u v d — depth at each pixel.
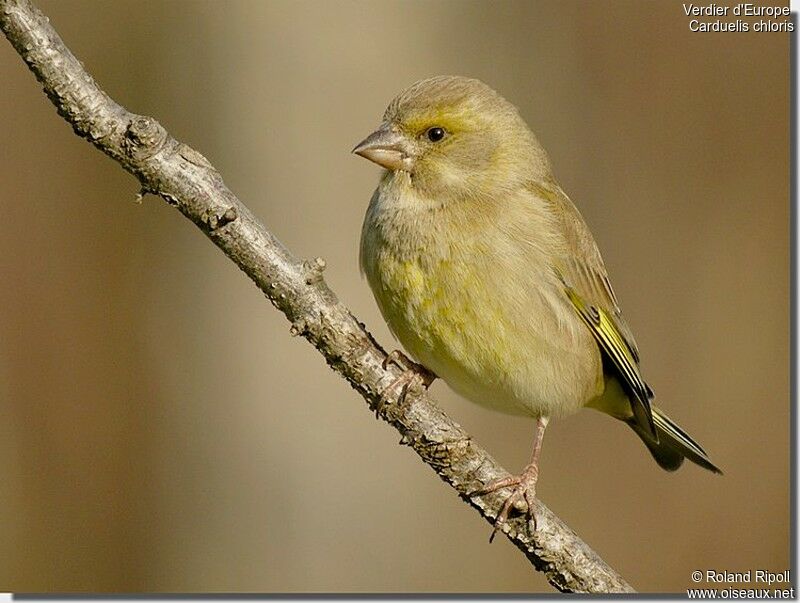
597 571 7.93
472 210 9.13
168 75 14.30
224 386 13.11
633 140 17.14
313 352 12.77
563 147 16.95
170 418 14.16
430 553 12.70
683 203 17.16
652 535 15.18
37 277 15.33
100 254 15.41
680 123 17.20
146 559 14.03
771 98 17.14
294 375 12.75
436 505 12.77
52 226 15.50
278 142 12.41
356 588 12.46
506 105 9.59
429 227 9.04
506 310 9.02
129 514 14.39
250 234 7.32
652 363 16.69
